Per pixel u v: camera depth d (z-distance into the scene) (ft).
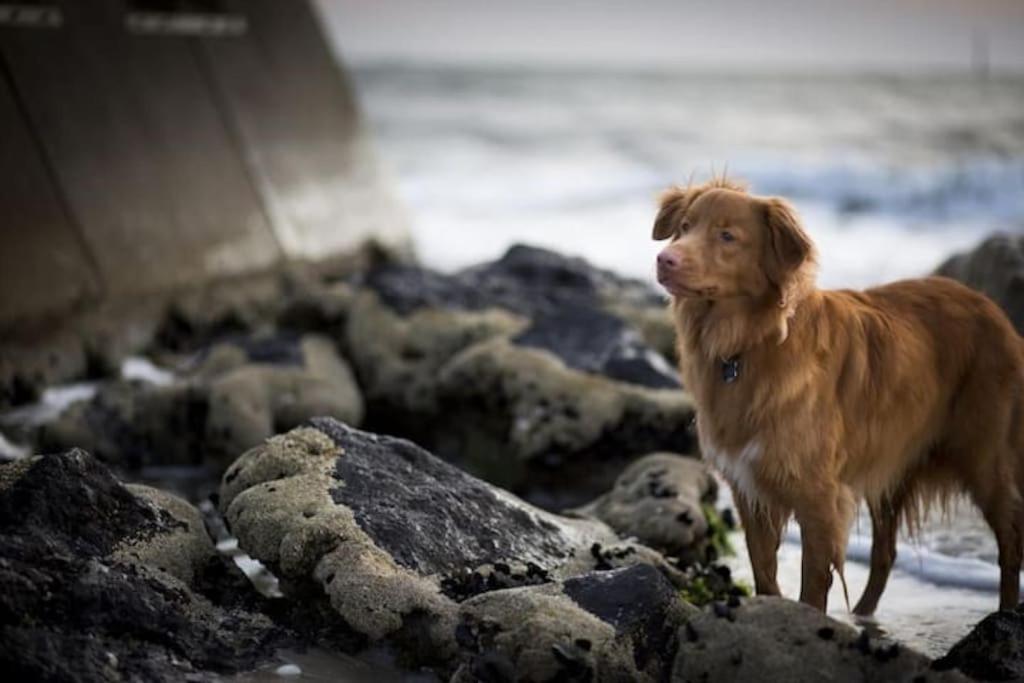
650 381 26.53
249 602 16.20
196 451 27.04
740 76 273.75
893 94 211.41
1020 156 112.47
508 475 26.61
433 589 15.25
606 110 183.01
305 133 45.73
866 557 20.97
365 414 29.58
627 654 13.85
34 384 30.42
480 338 29.01
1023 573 20.08
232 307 38.32
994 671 14.30
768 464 15.52
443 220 71.00
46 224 32.76
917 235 62.23
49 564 14.44
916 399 16.63
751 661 12.96
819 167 93.20
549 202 79.66
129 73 37.88
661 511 20.06
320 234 44.29
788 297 15.08
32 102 33.88
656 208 17.06
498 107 186.29
